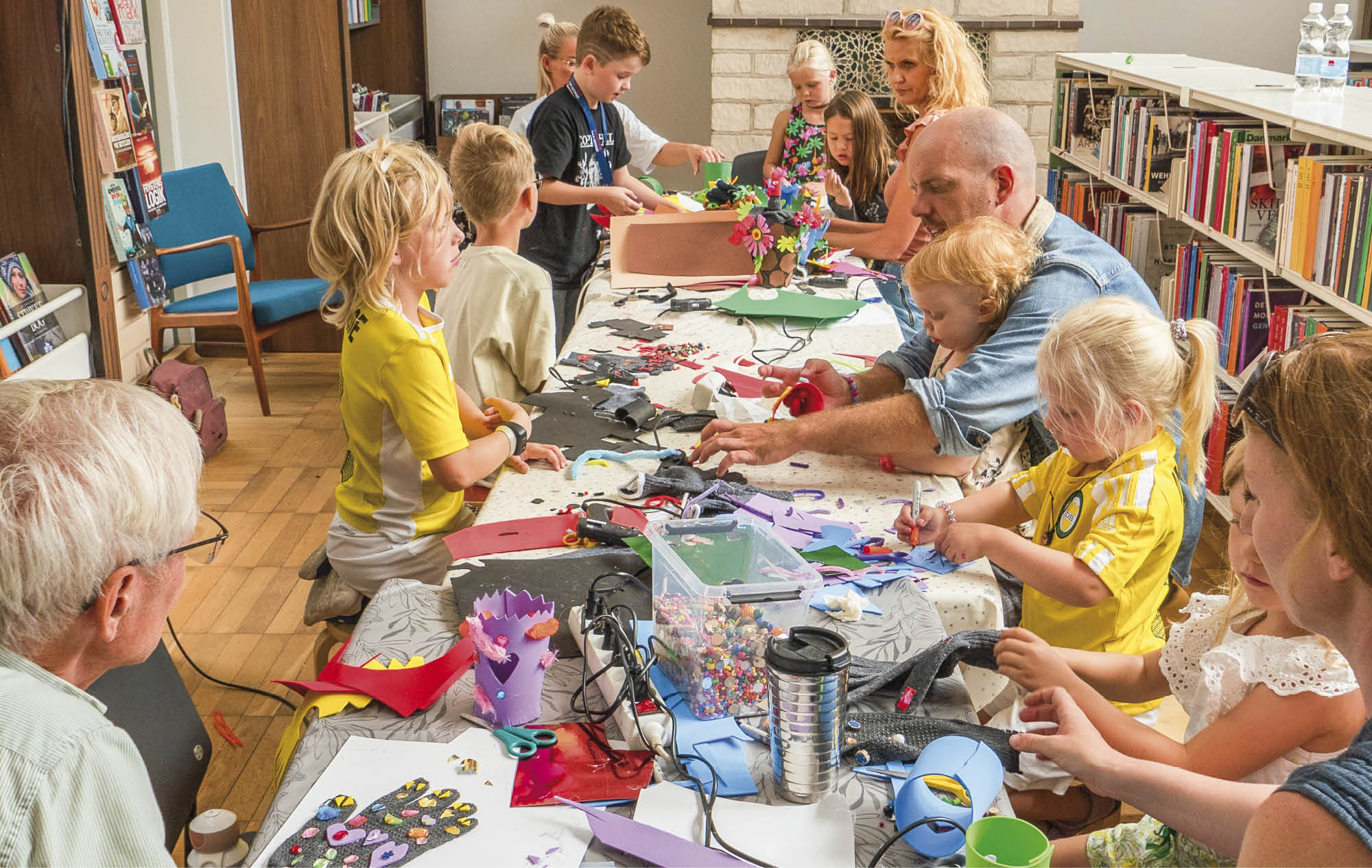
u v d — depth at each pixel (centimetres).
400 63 754
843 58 648
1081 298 196
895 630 148
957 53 321
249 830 223
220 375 513
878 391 227
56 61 362
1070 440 165
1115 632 166
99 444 92
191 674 283
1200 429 166
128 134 418
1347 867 74
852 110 420
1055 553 159
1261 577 116
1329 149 352
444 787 116
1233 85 417
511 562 162
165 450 97
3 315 344
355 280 194
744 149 661
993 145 212
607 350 268
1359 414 80
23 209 376
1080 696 133
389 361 192
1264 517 91
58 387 96
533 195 269
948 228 219
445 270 200
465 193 264
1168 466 163
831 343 270
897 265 356
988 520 182
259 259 519
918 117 331
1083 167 552
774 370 232
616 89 393
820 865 105
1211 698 129
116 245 406
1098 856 144
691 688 130
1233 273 379
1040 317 194
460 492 211
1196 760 126
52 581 89
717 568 147
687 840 108
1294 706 122
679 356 261
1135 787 116
